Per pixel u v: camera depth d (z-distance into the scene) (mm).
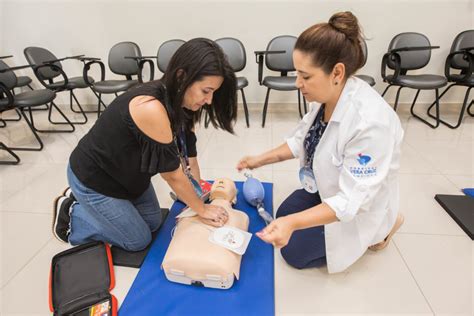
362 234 1065
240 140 2547
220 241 1140
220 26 3039
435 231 1430
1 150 2459
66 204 1377
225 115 1066
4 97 2434
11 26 3152
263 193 1570
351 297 1118
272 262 1240
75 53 3266
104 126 1038
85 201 1180
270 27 3000
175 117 957
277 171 2002
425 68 3010
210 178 1950
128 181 1172
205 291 1122
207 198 1523
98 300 1090
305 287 1163
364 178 898
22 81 3082
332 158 1015
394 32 2906
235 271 1104
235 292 1111
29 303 1135
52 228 1413
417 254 1299
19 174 2066
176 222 1396
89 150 1101
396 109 2992
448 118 2904
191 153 1427
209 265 1067
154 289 1134
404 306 1079
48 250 1381
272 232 896
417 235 1407
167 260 1108
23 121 3156
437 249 1323
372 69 3074
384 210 1054
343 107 958
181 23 3055
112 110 1012
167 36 3123
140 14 3037
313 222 921
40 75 2730
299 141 1331
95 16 3070
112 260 1280
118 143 1028
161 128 931
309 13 2910
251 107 3365
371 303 1095
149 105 912
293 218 917
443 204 1585
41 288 1192
